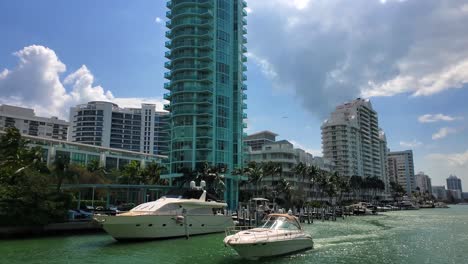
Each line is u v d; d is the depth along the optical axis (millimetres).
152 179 110000
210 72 108562
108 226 39438
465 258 34562
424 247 40812
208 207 49781
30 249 36875
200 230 47781
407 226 70125
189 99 106000
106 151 136625
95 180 100250
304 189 147375
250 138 176375
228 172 105500
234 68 115812
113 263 30703
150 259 32188
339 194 171000
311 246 37125
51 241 42188
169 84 110250
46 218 46406
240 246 30031
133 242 41375
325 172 158500
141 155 147250
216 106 107125
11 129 61688
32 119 163750
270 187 125000
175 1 113062
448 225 73312
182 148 104062
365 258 33688
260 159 143875
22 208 44906
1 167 54625
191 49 109062
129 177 109438
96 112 196625
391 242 44531
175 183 100312
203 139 104312
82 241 42312
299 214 80062
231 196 105375
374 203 192125
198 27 110375
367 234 53094
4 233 44031
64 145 124875
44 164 64125
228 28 115438
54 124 170375
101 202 94688
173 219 44438
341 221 85688
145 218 41594
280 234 33500
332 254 34938
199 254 34375
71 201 53312
